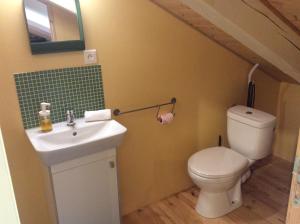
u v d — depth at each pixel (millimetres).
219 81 2553
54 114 1828
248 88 2680
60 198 1649
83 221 1786
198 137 2602
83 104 1918
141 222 2264
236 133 2484
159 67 2170
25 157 1787
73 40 1759
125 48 1978
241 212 2320
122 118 2111
